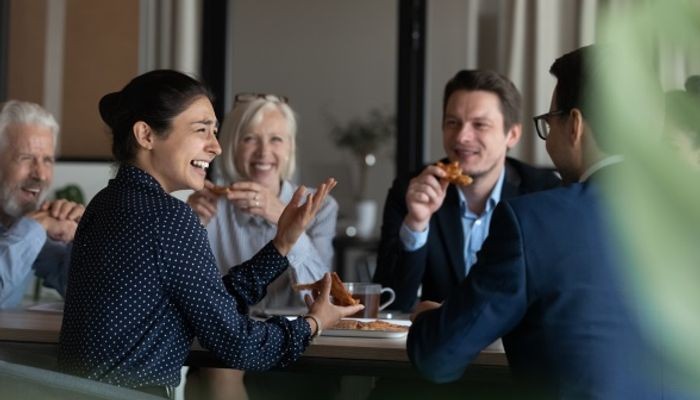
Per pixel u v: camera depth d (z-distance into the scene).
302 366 1.77
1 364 1.21
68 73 4.84
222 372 2.25
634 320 1.35
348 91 7.71
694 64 3.68
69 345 1.58
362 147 7.64
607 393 1.33
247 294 1.84
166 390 1.58
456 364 1.44
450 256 2.53
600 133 1.45
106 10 4.82
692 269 1.35
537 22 4.49
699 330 1.34
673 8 2.82
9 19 4.89
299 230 1.86
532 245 1.38
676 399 1.33
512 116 2.59
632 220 1.38
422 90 4.87
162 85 1.67
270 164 2.65
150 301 1.56
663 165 1.41
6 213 2.50
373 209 6.93
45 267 2.57
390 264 2.45
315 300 1.80
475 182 2.58
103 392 1.22
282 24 7.73
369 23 7.65
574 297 1.36
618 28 1.53
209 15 4.85
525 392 1.44
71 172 4.78
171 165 1.68
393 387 2.15
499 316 1.39
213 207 2.48
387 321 2.04
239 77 7.79
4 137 2.46
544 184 2.68
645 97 1.44
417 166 4.88
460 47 5.94
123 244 1.55
